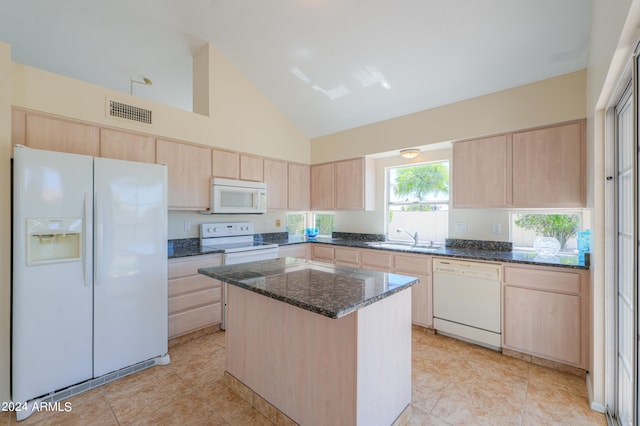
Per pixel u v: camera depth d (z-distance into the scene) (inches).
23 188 69.6
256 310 72.7
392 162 153.0
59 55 125.4
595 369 71.1
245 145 141.9
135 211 88.1
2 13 100.3
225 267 81.7
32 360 70.6
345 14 95.1
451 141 119.7
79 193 77.6
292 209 165.6
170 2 100.1
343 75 122.9
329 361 56.9
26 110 85.4
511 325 96.3
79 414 69.6
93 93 97.7
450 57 99.7
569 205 92.2
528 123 100.0
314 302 50.0
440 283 113.0
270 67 132.4
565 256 102.7
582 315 83.7
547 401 74.0
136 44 122.7
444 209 136.8
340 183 161.0
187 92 162.9
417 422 66.7
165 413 70.1
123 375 85.8
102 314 81.7
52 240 76.4
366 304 51.4
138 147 107.7
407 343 68.8
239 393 77.1
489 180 109.3
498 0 79.0
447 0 82.3
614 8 49.9
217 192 128.3
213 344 108.8
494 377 85.0
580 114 90.2
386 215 157.5
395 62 108.2
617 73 55.2
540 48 88.6
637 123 49.1
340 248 149.5
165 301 94.8
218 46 126.2
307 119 160.6
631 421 55.6
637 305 50.7
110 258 83.0
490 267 100.6
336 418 55.7
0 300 70.2
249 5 100.3
